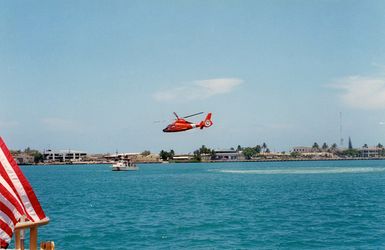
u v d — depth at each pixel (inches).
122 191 3400.6
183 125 2989.7
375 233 1309.1
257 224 1514.5
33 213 449.4
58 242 1226.0
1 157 431.2
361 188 3346.5
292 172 6983.3
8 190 428.1
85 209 2094.0
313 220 1600.6
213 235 1310.3
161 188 3708.2
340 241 1194.0
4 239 422.0
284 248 1116.5
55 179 5812.0
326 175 5733.3
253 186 3784.5
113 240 1247.5
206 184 4210.1
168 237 1285.7
